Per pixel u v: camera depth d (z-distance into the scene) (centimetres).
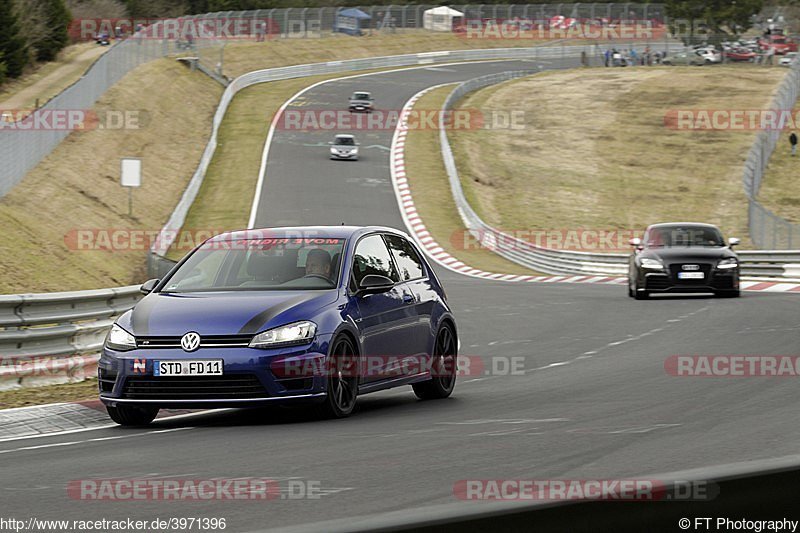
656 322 6962
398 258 3988
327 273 3609
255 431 3162
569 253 14388
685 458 2516
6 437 3281
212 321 3334
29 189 13150
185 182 19738
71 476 2445
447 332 4091
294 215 18238
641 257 8938
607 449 2655
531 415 3369
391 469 2414
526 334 6675
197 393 3291
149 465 2578
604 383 4269
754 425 3045
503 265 15750
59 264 9488
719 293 8819
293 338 3312
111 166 17400
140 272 10919
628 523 926
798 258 11188
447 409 3616
